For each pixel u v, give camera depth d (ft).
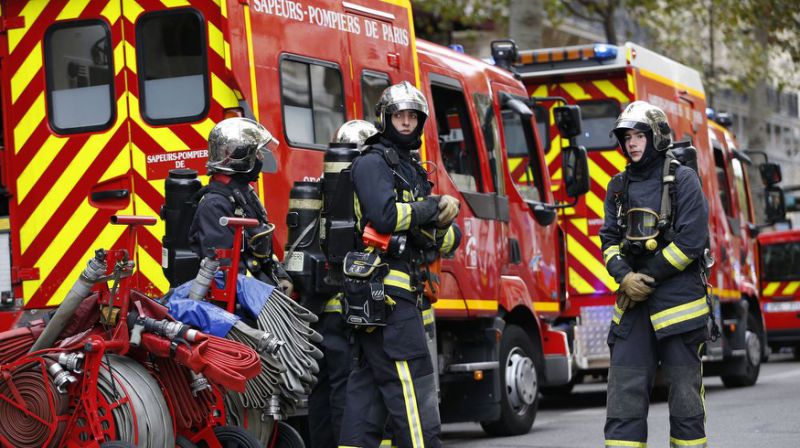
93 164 51.96
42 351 38.88
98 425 38.24
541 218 74.64
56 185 52.49
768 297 154.20
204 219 42.24
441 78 65.05
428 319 43.73
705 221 43.42
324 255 45.50
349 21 56.39
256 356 38.88
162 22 51.19
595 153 91.15
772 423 70.28
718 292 99.81
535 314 71.56
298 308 41.88
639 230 43.73
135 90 51.44
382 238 40.98
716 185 104.42
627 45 89.66
